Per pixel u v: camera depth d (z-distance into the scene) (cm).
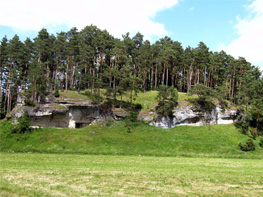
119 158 3203
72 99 5419
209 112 5941
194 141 4609
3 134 4381
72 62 6875
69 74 7769
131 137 4553
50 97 5366
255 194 1410
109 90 5884
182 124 5738
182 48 8531
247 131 5344
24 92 5475
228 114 5959
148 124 5472
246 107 5666
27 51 6194
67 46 6581
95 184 1538
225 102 6381
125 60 7262
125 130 4934
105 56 8031
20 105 5212
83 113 5506
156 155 3775
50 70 7356
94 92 6097
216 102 6288
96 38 7369
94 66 7106
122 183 1594
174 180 1755
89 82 6825
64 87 7600
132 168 2300
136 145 4209
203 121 5881
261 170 2436
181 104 5934
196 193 1388
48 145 4012
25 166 2258
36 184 1484
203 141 4666
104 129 4950
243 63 7444
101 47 7312
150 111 5741
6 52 6194
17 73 5912
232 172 2238
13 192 1291
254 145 4384
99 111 5647
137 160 3030
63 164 2458
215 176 1975
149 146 4206
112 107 5856
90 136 4459
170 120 5609
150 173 2025
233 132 5366
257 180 1850
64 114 5322
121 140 4362
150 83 8256
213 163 2942
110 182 1612
